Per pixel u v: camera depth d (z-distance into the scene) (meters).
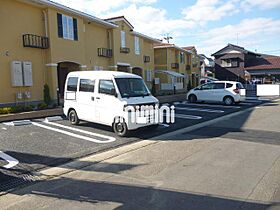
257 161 6.63
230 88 20.55
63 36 18.59
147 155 7.42
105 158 7.26
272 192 4.83
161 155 7.37
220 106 19.86
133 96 10.16
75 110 11.55
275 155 7.13
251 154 7.26
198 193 4.87
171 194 4.86
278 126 11.37
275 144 8.36
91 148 8.22
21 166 6.62
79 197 4.87
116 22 25.05
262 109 17.78
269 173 5.77
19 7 16.23
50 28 17.55
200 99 21.77
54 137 9.50
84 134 10.02
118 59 25.27
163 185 5.27
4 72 15.40
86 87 11.11
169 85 34.25
